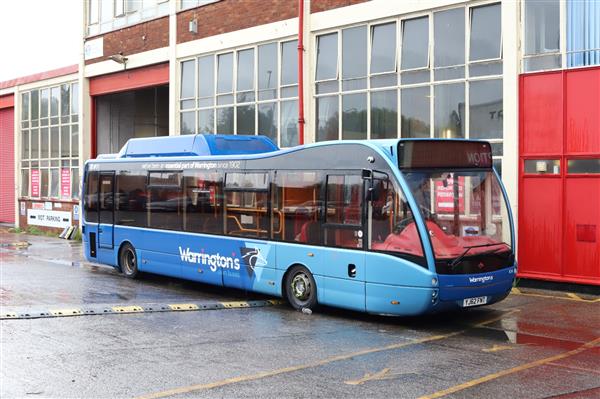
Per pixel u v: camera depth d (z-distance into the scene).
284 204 11.73
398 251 9.92
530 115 13.82
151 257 14.73
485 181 10.59
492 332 9.73
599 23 13.08
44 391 6.47
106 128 27.95
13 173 33.09
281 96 18.89
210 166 13.35
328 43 17.59
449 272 9.71
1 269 16.66
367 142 10.45
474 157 10.56
